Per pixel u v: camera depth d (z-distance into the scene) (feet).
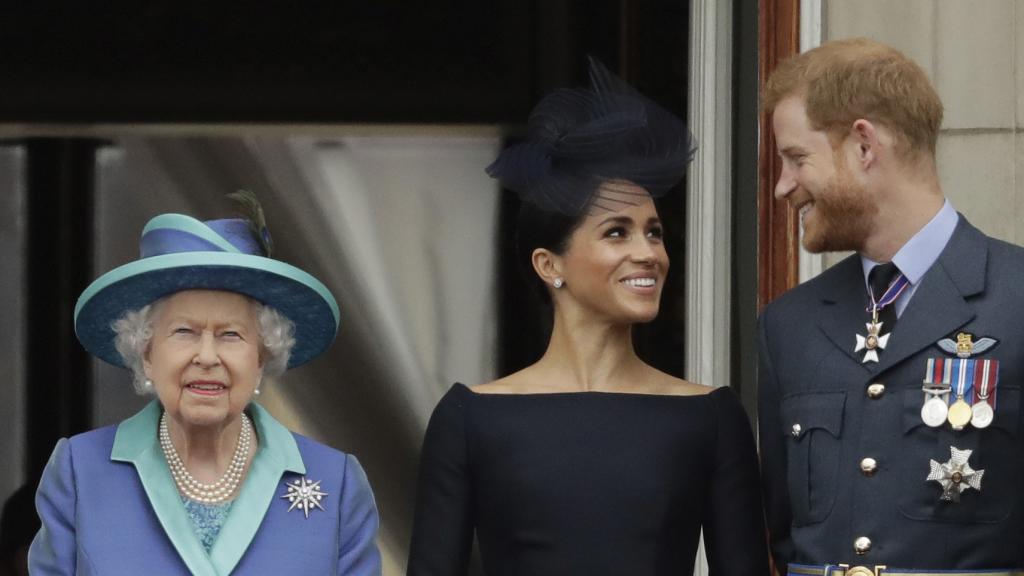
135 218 94.22
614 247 54.34
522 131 93.45
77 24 94.79
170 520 49.62
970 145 67.77
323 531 50.83
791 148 51.47
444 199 93.15
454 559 53.88
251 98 94.63
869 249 51.49
